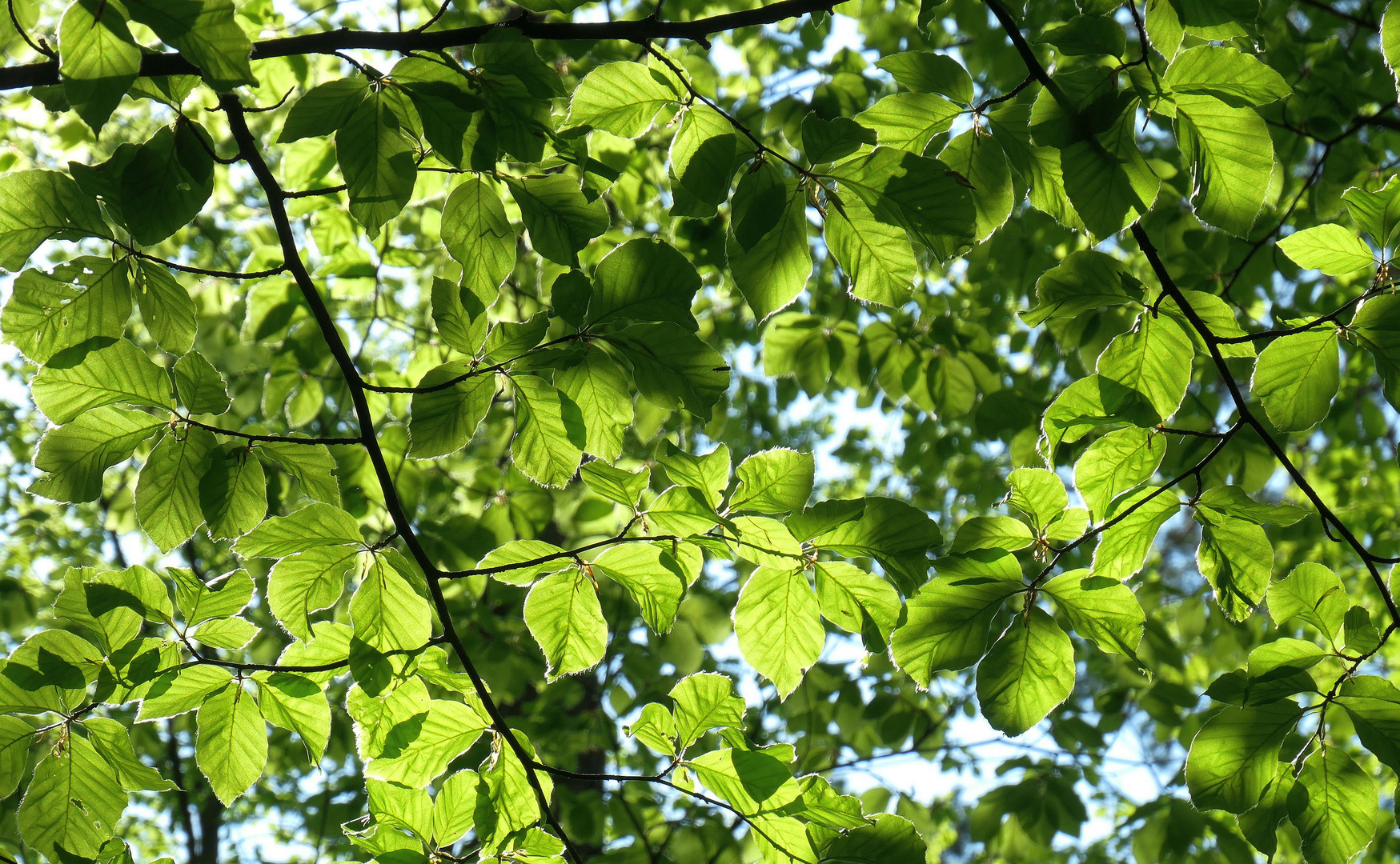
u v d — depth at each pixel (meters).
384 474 1.66
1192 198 1.59
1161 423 1.64
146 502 1.65
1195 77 1.57
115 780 1.67
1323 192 2.50
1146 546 1.64
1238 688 1.63
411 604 1.67
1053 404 1.65
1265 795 1.64
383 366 2.79
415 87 1.58
